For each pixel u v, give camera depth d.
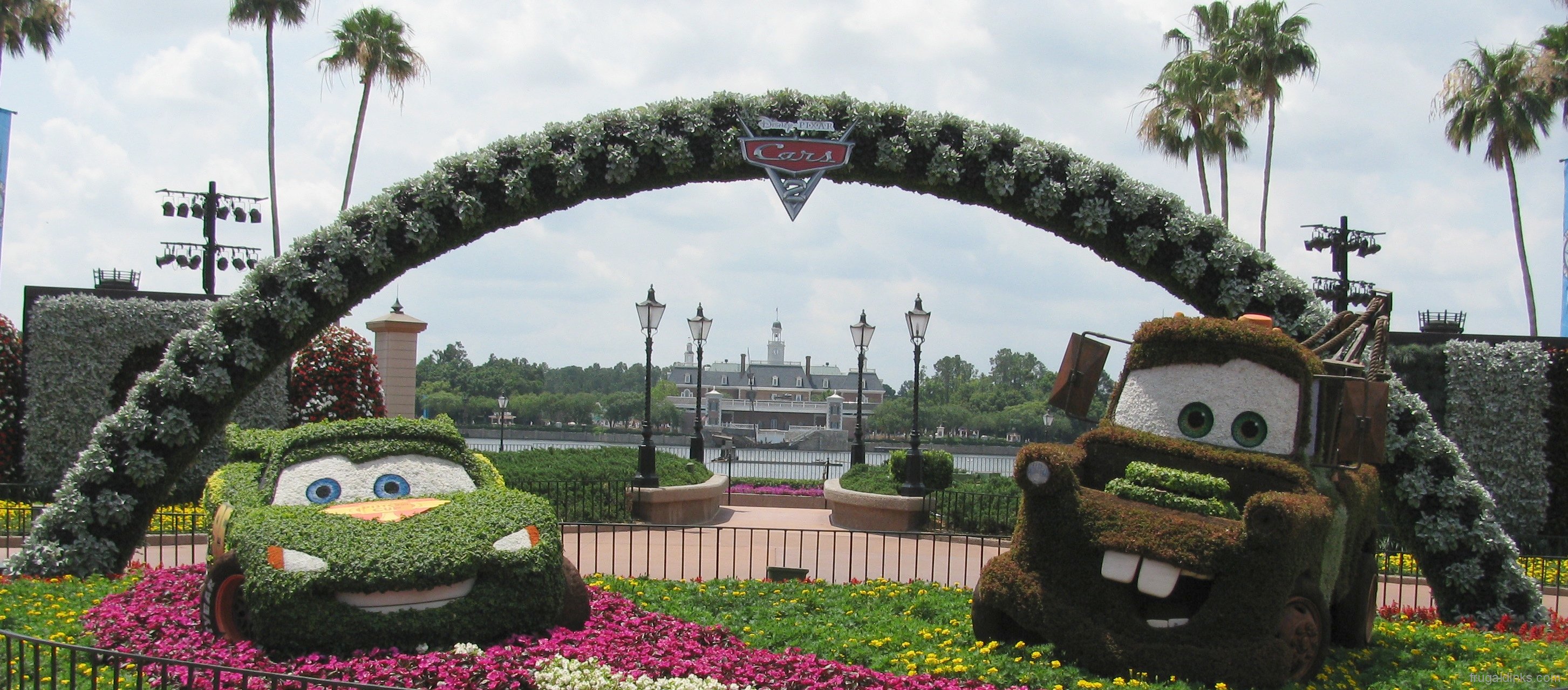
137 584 9.34
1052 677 7.23
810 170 11.55
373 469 8.20
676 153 11.48
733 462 32.31
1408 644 9.17
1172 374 8.37
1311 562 7.42
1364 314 9.55
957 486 19.31
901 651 7.98
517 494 8.18
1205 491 7.63
